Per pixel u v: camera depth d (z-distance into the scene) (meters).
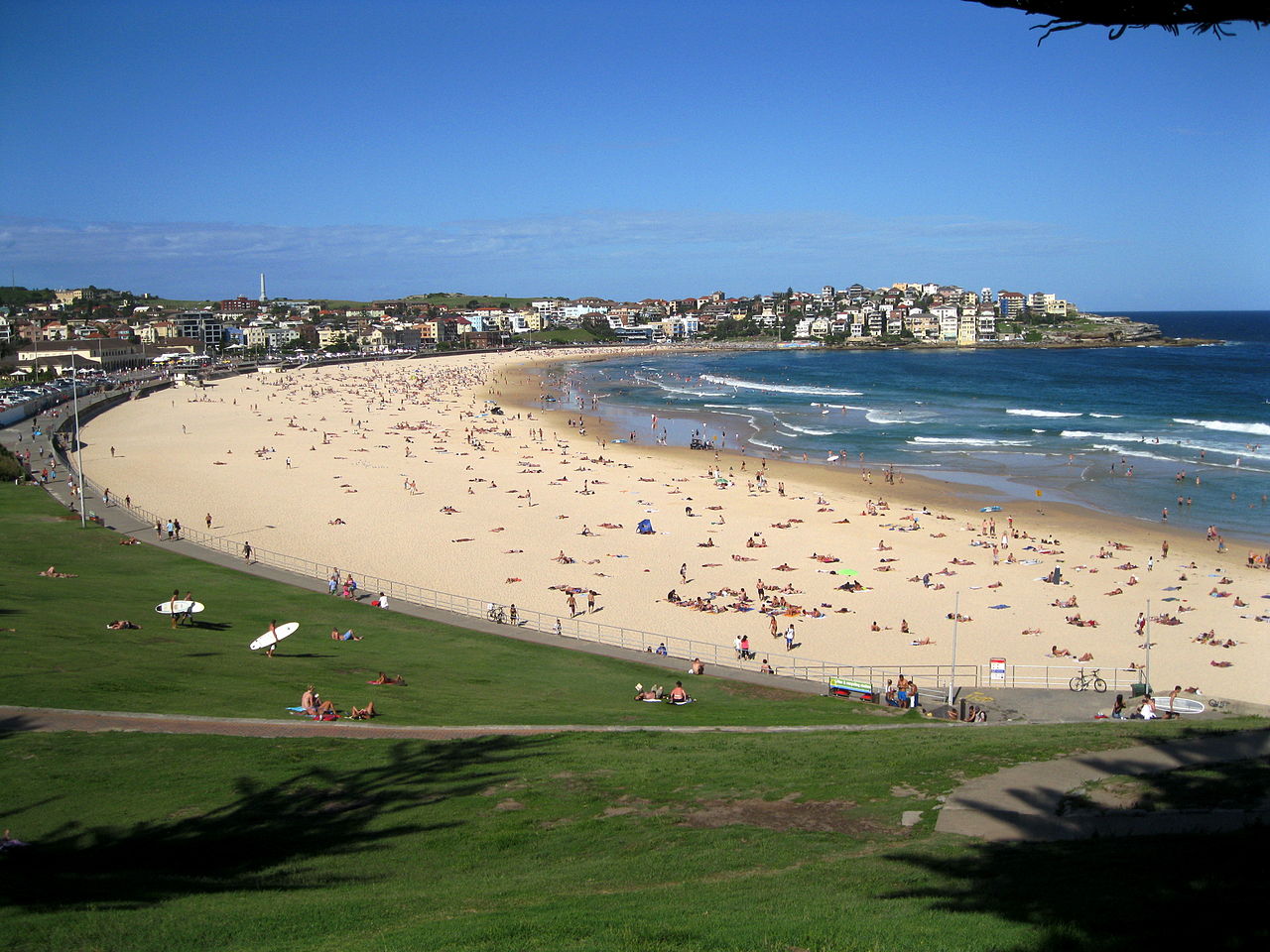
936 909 11.98
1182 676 36.88
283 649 33.22
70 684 25.42
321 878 14.95
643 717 27.02
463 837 16.62
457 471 85.19
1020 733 23.84
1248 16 7.24
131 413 127.94
